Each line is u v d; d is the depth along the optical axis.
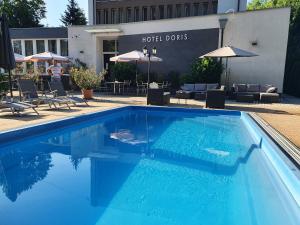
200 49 15.92
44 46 21.78
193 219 3.21
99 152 5.76
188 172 4.68
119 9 26.55
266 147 5.57
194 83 14.94
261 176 4.57
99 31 18.94
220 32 15.18
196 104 11.98
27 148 6.04
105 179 4.31
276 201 3.71
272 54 14.34
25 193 3.78
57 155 5.53
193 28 15.98
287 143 5.35
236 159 5.44
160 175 4.51
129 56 13.98
